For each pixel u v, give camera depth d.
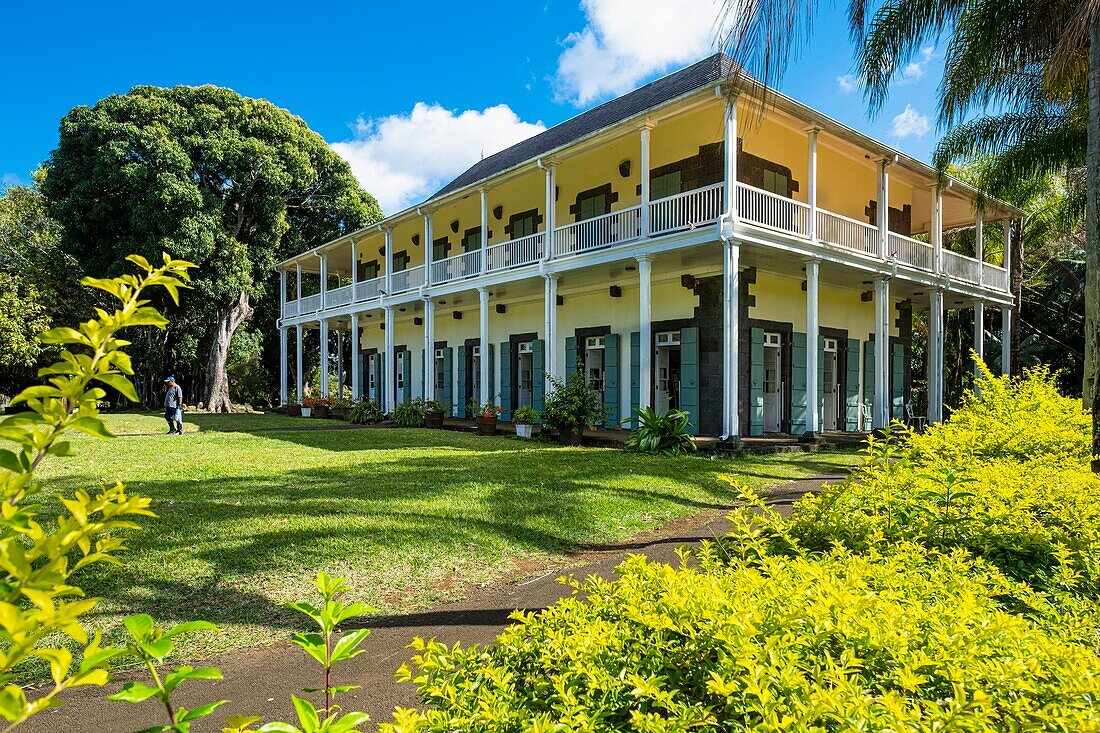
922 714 1.46
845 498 3.85
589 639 1.81
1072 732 1.37
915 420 18.67
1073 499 3.93
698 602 1.92
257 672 3.38
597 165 16.19
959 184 16.36
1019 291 20.67
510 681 1.79
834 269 13.78
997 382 8.99
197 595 4.33
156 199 22.00
